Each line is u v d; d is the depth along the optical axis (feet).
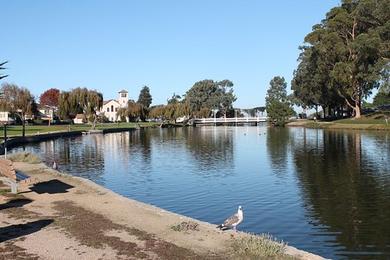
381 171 113.39
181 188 96.22
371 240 56.13
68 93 364.79
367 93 329.31
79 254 37.37
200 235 44.09
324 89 353.72
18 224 47.62
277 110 470.80
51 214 52.60
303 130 338.75
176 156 165.78
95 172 124.26
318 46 298.15
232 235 44.06
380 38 273.13
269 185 97.14
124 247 39.42
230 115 633.20
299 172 115.96
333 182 98.84
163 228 46.65
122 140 264.31
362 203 77.00
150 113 552.82
